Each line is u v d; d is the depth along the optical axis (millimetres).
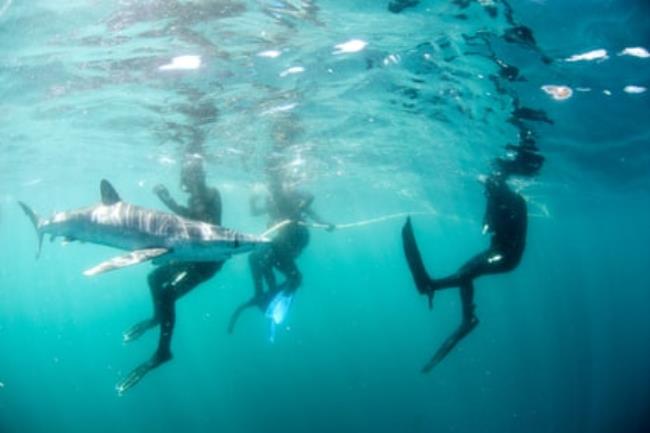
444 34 10297
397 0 8945
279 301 11438
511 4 8820
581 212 38156
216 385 65062
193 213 9086
